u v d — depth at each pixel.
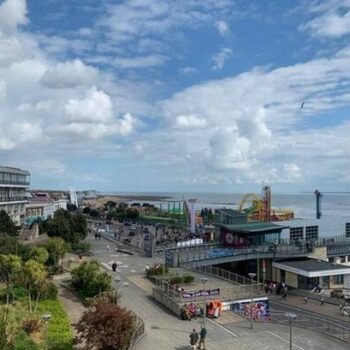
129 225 140.88
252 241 79.69
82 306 46.59
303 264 72.56
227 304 46.03
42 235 93.31
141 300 49.12
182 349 35.03
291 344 34.00
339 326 45.53
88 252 79.94
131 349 33.62
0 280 46.72
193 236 100.19
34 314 39.78
